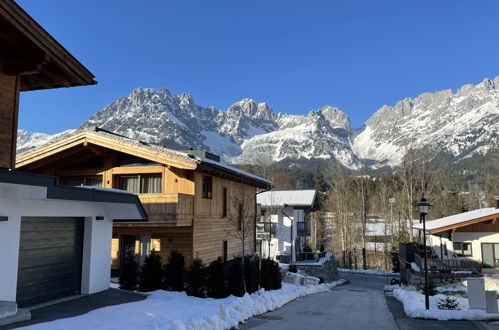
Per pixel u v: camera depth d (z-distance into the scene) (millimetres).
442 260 23391
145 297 12031
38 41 8469
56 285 10453
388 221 57625
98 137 19047
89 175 20422
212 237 20609
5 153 8703
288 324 11266
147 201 17516
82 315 8797
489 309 12305
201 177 19578
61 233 10734
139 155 18562
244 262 17172
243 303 12414
